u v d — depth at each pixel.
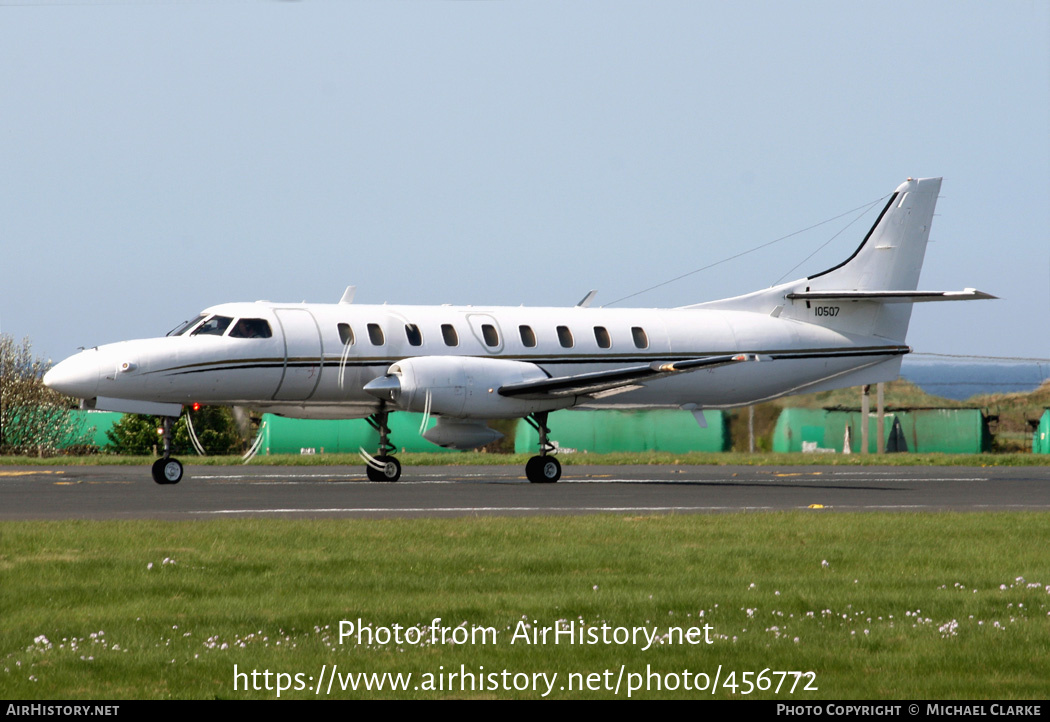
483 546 42.81
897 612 31.86
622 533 47.06
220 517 53.03
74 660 26.41
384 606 31.92
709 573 37.72
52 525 47.06
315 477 89.81
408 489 73.75
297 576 36.28
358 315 84.56
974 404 163.88
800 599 33.25
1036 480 92.31
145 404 78.81
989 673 25.92
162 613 30.88
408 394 79.50
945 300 94.56
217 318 81.12
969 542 45.47
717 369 96.31
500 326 88.31
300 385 81.81
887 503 65.44
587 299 96.19
